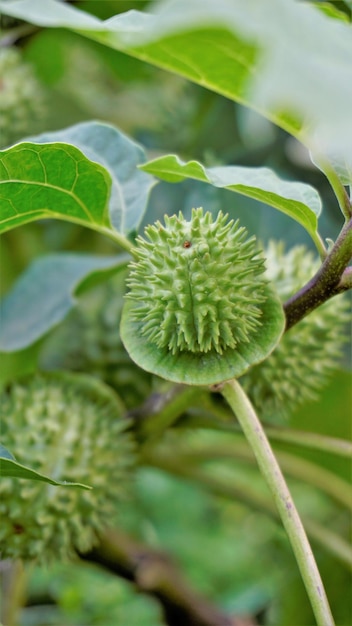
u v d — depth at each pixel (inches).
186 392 19.4
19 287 21.8
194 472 23.3
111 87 27.3
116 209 19.7
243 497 23.1
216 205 23.0
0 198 18.4
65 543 19.8
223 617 23.2
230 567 32.2
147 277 18.0
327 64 13.5
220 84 16.9
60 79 26.0
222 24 13.7
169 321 17.8
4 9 15.8
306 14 14.1
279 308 18.1
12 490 19.4
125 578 23.1
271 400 20.6
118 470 20.5
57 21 15.8
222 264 17.8
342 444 20.3
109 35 16.0
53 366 22.5
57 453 19.9
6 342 21.1
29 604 27.2
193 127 25.7
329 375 21.8
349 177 17.7
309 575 17.2
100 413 20.7
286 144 24.6
